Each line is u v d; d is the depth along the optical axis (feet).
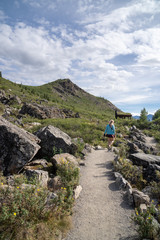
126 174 21.17
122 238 10.89
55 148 27.20
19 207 10.81
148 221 10.86
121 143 39.75
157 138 60.44
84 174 21.67
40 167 21.67
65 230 11.31
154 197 16.94
